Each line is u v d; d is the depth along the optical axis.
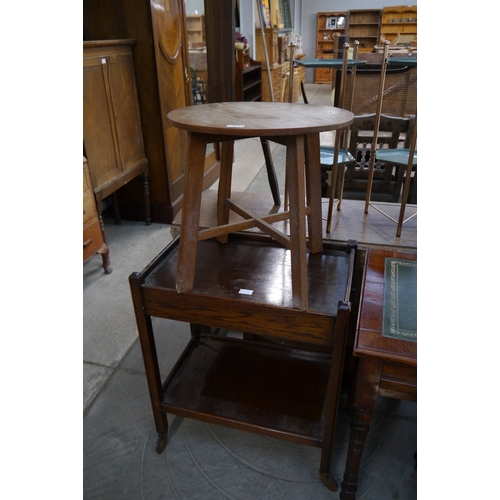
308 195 1.28
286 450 1.40
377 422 1.50
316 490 1.26
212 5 1.90
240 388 1.39
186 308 1.14
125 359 1.81
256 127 0.88
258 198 1.93
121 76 2.47
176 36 2.86
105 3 2.47
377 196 2.81
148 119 2.75
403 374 0.98
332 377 1.07
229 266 1.28
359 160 2.77
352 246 1.35
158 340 1.93
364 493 1.25
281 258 1.33
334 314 1.01
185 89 3.11
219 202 1.38
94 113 2.24
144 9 2.45
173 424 1.50
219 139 1.00
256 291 1.13
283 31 7.84
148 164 2.90
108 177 2.42
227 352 1.56
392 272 1.26
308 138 1.20
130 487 1.28
